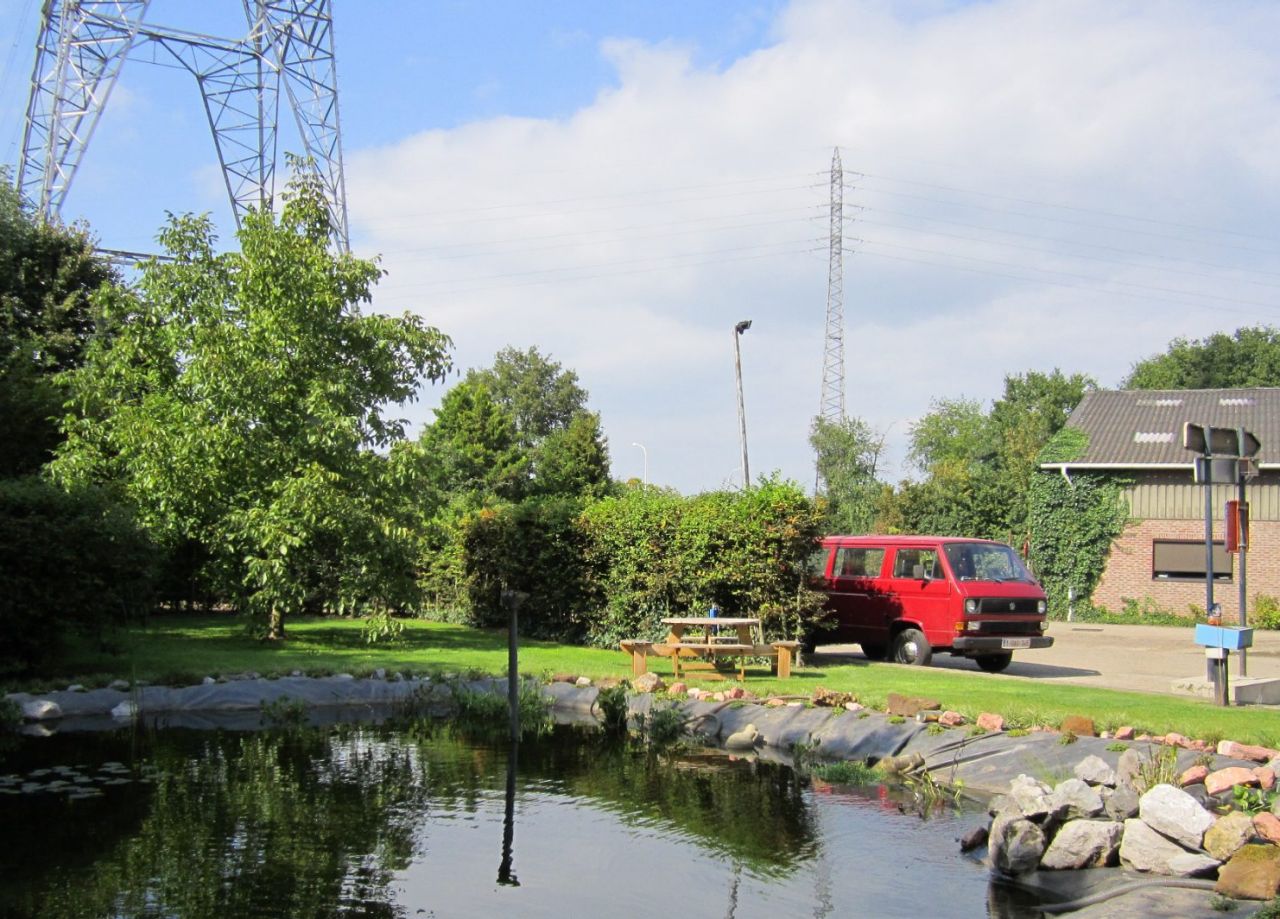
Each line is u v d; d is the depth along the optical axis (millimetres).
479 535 22562
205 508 16969
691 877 6988
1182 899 6141
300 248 17516
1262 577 30688
